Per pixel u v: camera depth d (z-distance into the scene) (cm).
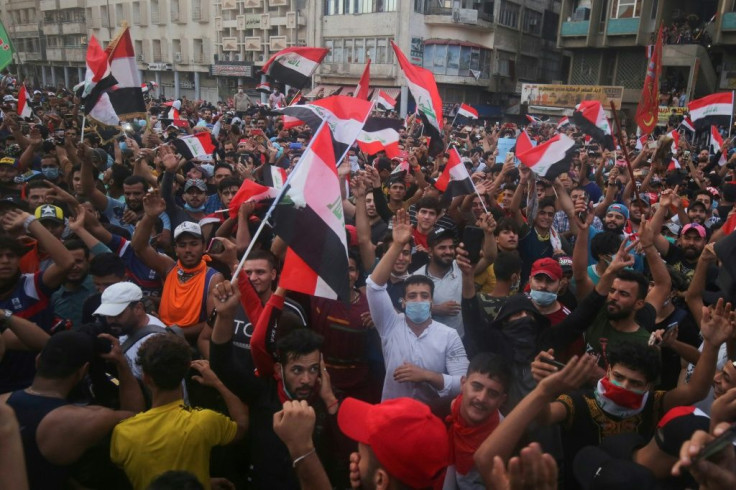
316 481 231
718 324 272
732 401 217
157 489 204
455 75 3906
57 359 269
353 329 391
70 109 1798
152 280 498
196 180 654
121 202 679
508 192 706
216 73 4884
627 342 279
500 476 192
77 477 277
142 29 5547
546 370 249
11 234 423
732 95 1246
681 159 1284
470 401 268
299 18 4294
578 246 420
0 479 199
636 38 3209
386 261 354
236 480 331
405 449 212
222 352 302
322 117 533
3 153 933
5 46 936
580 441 283
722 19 2933
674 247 575
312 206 331
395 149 818
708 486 178
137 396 304
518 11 4234
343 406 244
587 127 908
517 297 377
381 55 3928
